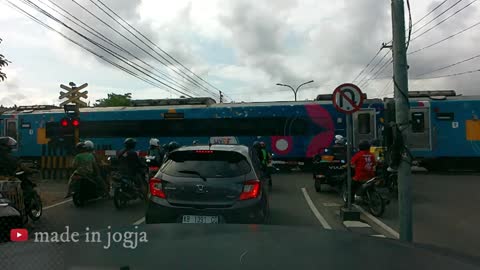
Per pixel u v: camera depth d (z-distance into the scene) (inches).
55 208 438.3
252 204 244.7
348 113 382.0
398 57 276.8
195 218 243.0
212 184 246.7
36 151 995.9
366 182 402.9
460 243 288.7
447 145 866.1
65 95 668.7
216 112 940.6
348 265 81.2
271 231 113.9
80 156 454.9
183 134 947.3
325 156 550.6
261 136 918.4
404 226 267.4
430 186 626.8
